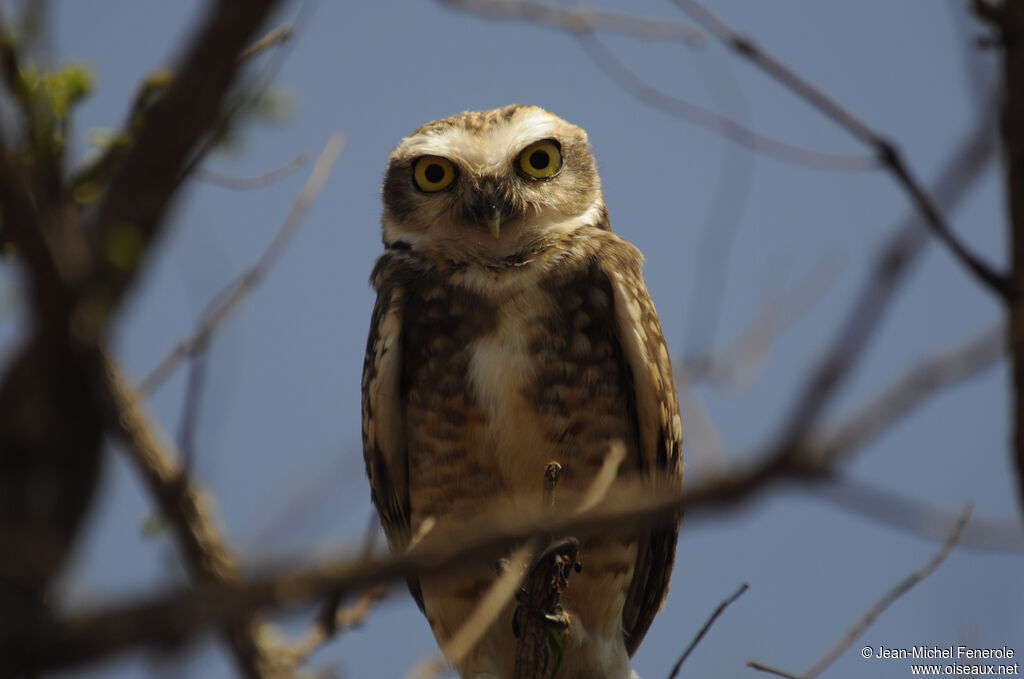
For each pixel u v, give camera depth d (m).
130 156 3.21
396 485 9.78
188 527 5.77
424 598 9.48
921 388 2.62
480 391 9.30
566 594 9.27
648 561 10.00
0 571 2.90
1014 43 5.00
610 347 9.46
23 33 3.93
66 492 3.05
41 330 3.00
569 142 10.68
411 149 10.58
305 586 3.01
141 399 5.39
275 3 3.18
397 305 9.72
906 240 2.78
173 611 2.84
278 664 7.13
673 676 7.05
